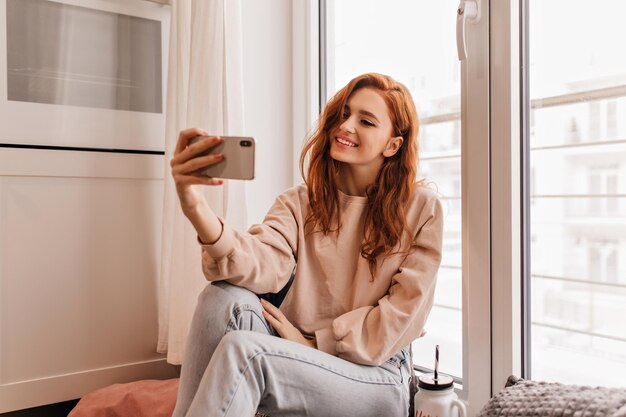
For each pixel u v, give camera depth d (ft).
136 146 5.89
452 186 5.16
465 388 4.86
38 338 5.41
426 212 4.21
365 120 4.20
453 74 5.10
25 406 5.31
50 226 5.45
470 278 4.64
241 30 5.88
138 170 5.87
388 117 4.22
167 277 5.75
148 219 5.97
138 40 5.90
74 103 5.56
